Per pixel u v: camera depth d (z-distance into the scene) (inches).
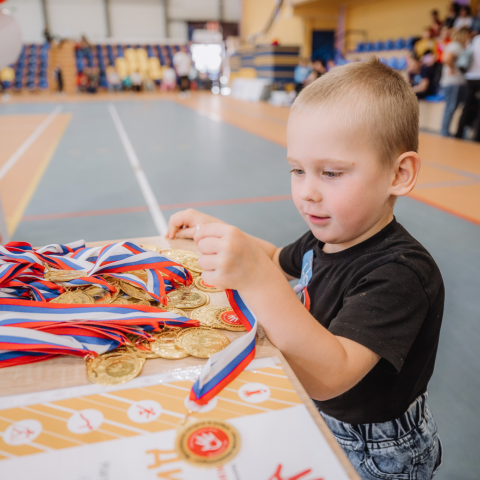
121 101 568.4
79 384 19.8
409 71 306.3
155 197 147.3
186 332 23.9
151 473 15.5
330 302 31.4
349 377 23.7
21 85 689.6
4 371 20.7
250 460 16.1
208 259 21.7
